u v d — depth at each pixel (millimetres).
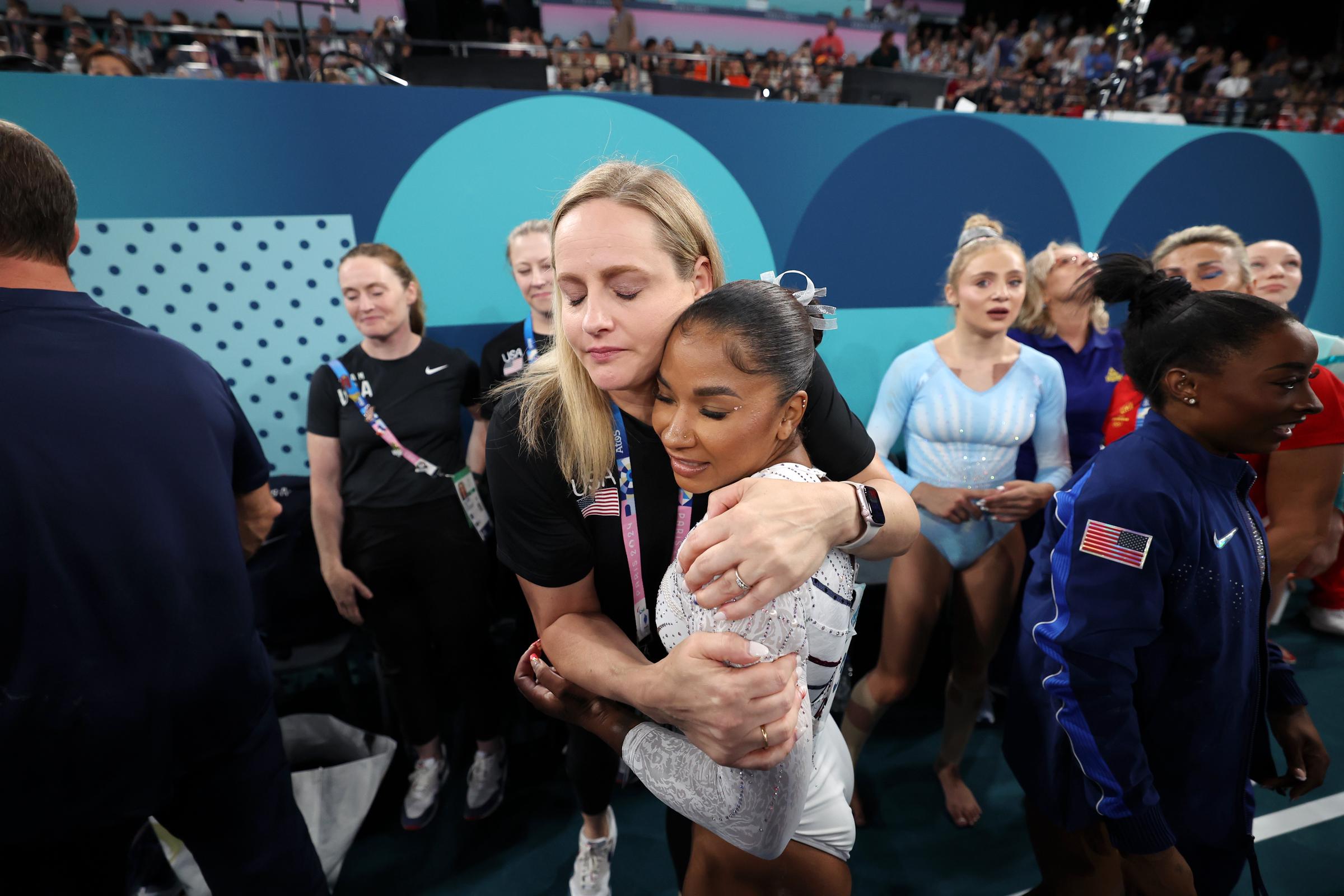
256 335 2109
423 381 1826
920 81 3447
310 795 1735
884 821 1876
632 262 627
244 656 1025
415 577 1843
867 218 2551
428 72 2980
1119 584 941
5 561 807
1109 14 9680
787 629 602
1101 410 2008
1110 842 1014
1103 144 2734
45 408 831
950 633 2664
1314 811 1843
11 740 839
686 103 2285
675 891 1673
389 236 2150
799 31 8984
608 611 941
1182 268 1790
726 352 589
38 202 874
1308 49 9148
